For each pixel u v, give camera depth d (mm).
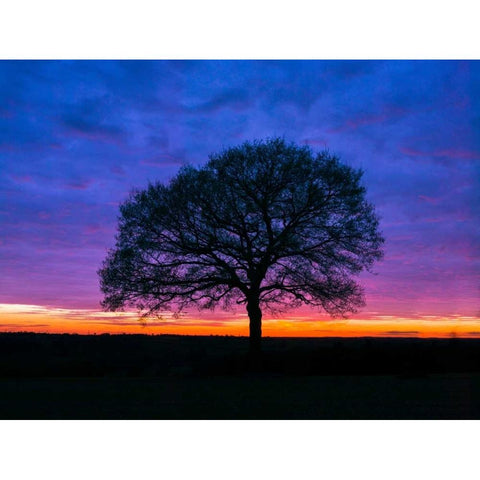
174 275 28125
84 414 12953
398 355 27938
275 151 27734
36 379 24219
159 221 27734
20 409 13891
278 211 27797
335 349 29750
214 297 28703
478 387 18812
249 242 28078
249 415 12820
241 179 27688
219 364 28578
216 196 27438
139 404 14867
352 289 28328
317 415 12711
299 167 27156
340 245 28406
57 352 35094
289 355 29766
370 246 28406
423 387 18719
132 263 27781
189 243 27953
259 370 27250
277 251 27359
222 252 28047
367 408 13805
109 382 22234
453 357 27375
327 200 27719
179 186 27578
